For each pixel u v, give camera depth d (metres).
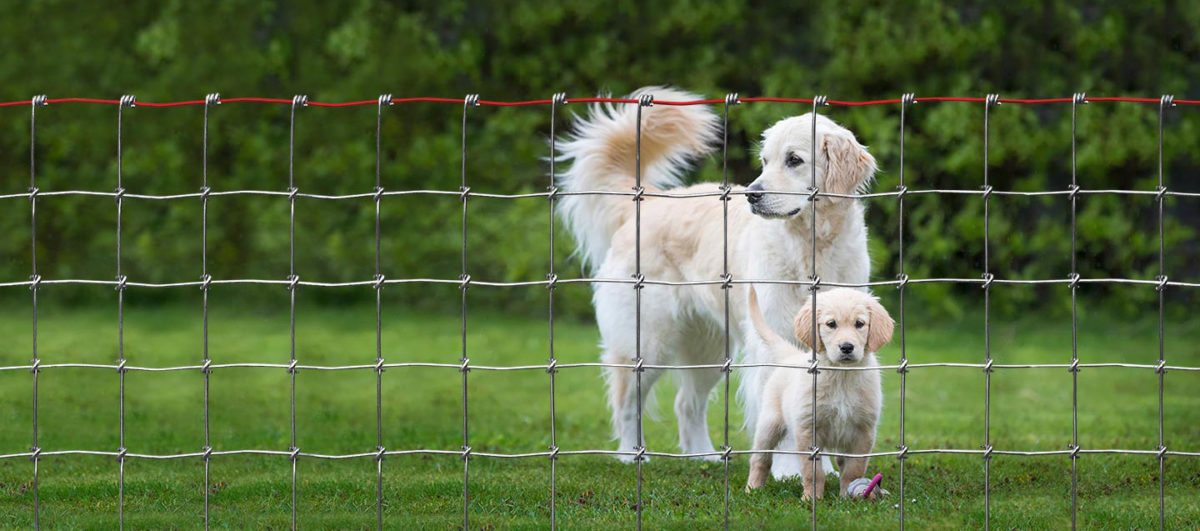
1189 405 9.41
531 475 6.27
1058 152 13.83
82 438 7.83
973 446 7.32
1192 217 13.99
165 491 5.83
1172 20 13.82
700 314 6.91
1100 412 9.09
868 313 5.34
